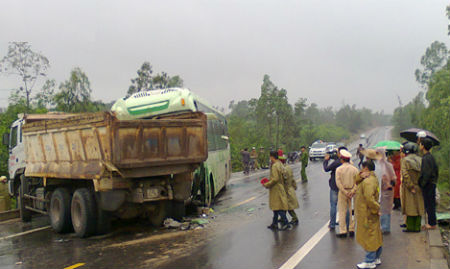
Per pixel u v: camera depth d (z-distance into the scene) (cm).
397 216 960
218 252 689
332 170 840
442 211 1060
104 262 661
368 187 548
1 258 728
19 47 2681
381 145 1046
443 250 657
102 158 775
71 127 860
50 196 1007
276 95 4700
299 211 1087
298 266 592
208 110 1259
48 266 657
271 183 838
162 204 938
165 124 830
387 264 589
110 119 755
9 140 1278
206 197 1127
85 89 3341
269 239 770
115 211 874
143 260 660
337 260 616
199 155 891
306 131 6700
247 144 3981
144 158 799
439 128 3331
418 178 777
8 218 1212
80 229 849
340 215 767
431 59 6166
